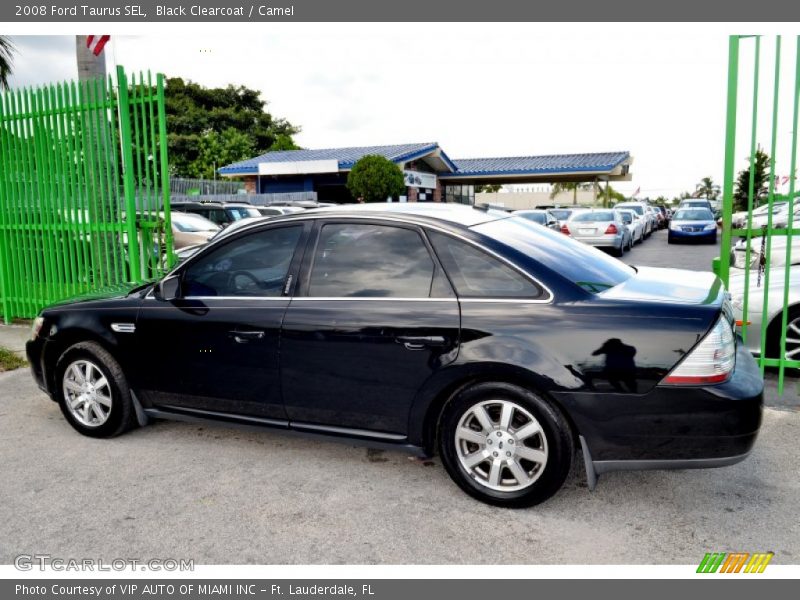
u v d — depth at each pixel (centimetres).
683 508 342
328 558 304
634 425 312
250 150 4203
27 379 604
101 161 721
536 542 313
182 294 419
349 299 369
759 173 1645
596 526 327
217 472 397
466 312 339
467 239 353
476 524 330
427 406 350
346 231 381
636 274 392
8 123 787
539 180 3578
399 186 2719
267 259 398
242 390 399
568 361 318
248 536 323
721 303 323
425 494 364
